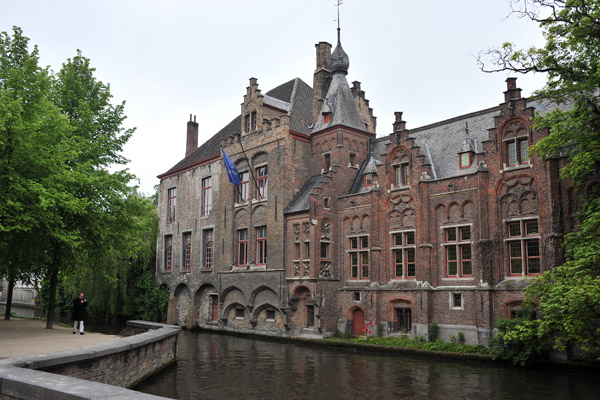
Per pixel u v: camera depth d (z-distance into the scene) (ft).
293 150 111.75
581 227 60.49
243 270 116.47
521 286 74.69
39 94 66.18
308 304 102.27
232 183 120.78
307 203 103.45
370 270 96.37
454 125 96.84
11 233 64.54
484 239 79.92
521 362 67.92
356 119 112.88
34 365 33.83
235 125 142.31
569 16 60.23
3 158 60.59
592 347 64.80
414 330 86.58
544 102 84.07
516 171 78.33
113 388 25.22
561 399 49.80
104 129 84.02
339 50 116.47
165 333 62.44
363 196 100.68
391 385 56.59
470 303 80.69
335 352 84.79
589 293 50.03
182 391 52.13
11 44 70.90
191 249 136.87
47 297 163.94
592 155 57.98
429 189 89.35
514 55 63.41
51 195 60.39
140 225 85.51
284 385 56.34
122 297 135.95
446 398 50.60
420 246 88.28
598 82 59.26
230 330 119.75
